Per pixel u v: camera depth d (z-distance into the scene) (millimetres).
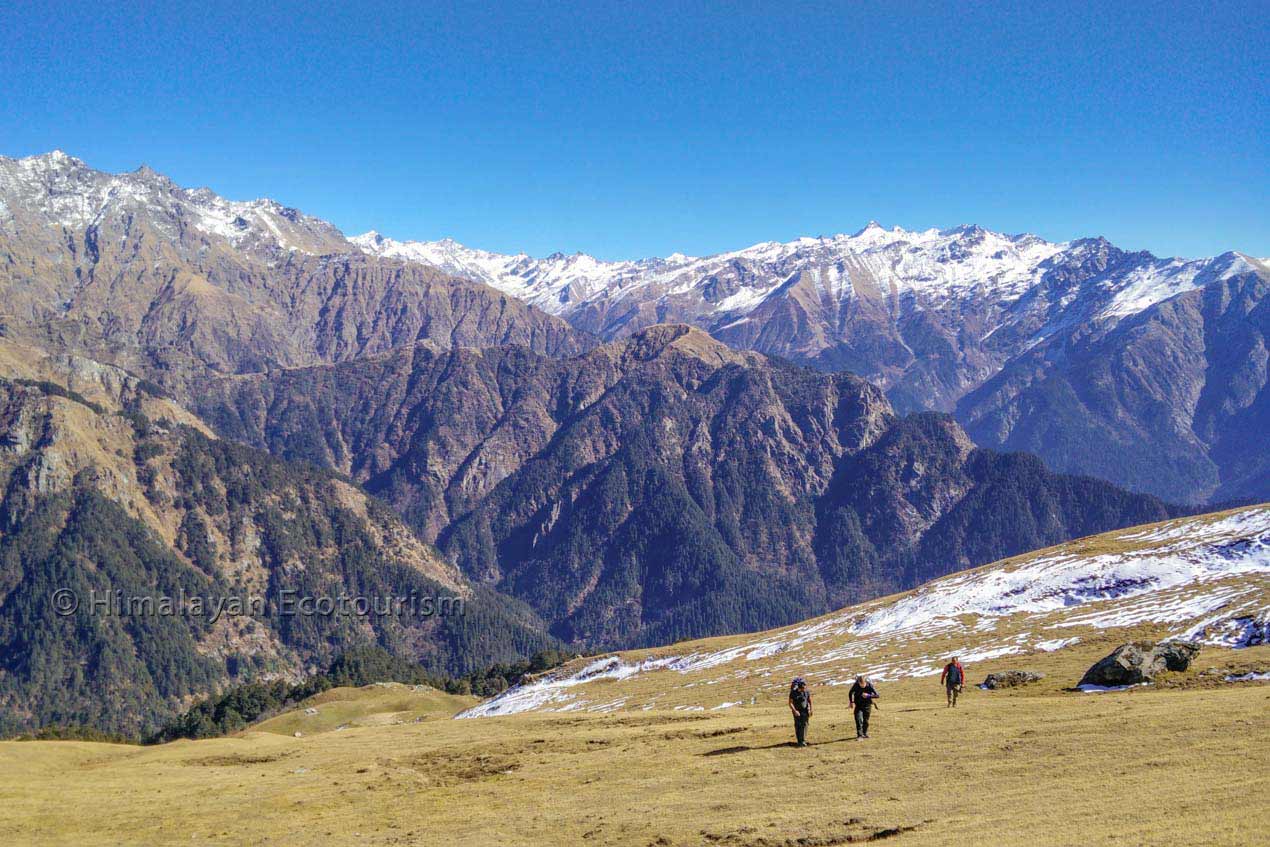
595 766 51750
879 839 32875
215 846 43719
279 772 61094
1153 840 27688
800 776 43000
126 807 52594
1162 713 45594
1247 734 39125
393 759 61250
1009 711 53000
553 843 37719
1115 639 78750
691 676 110438
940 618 102250
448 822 43594
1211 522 106438
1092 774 36812
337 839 42656
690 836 35875
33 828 49094
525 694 134875
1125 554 102938
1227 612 78250
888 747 46594
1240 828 27422
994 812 33656
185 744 81125
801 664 99500
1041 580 103500
